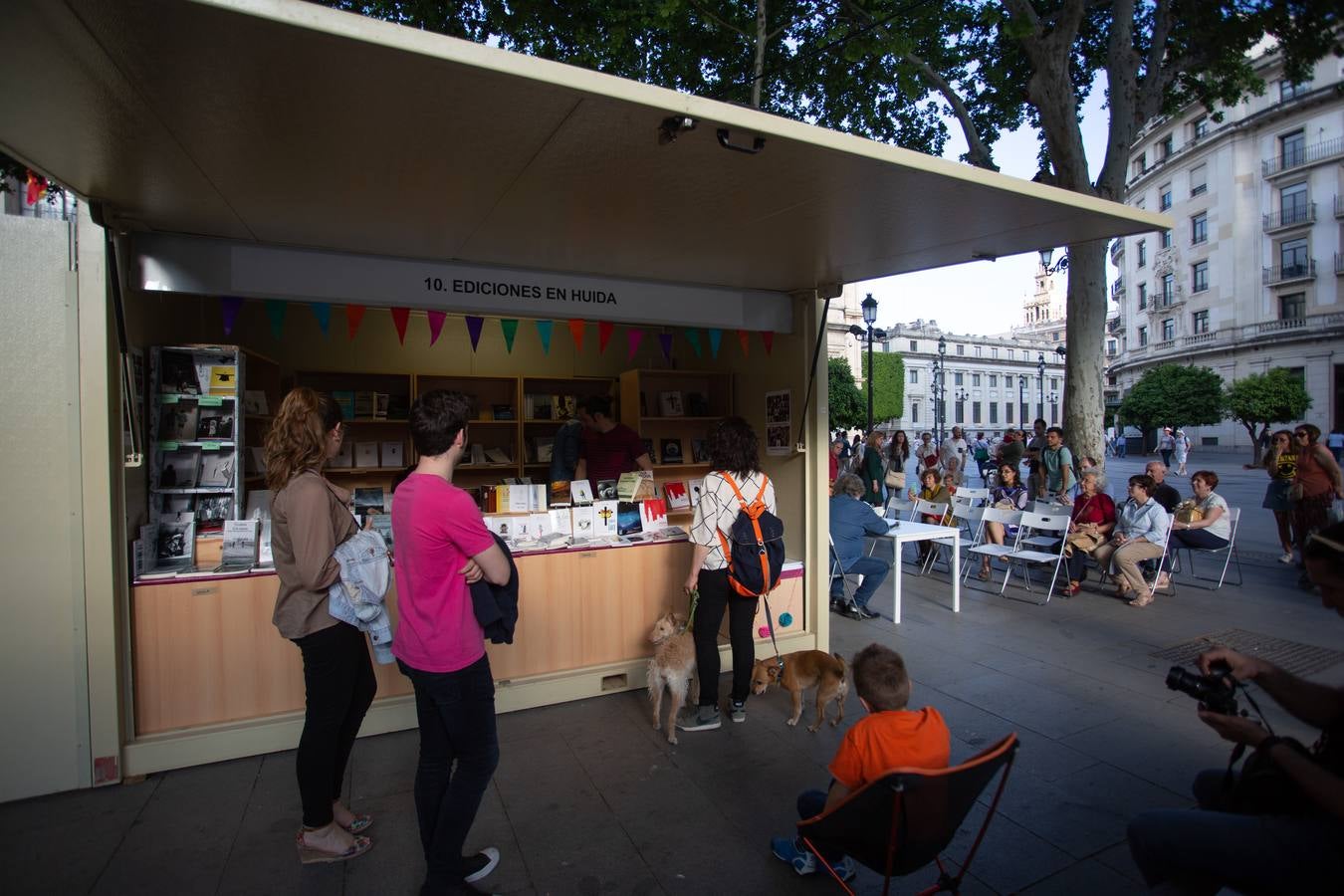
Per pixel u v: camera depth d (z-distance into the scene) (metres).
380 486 6.16
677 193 3.00
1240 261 39.50
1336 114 34.84
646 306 4.61
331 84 2.00
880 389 60.94
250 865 2.64
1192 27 8.30
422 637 2.25
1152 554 6.55
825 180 2.87
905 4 8.67
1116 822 2.94
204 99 2.08
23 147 2.46
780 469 5.36
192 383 3.69
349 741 2.77
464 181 2.83
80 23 1.65
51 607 3.09
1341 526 1.67
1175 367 34.75
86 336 3.10
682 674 3.65
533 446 6.77
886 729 2.03
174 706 3.40
